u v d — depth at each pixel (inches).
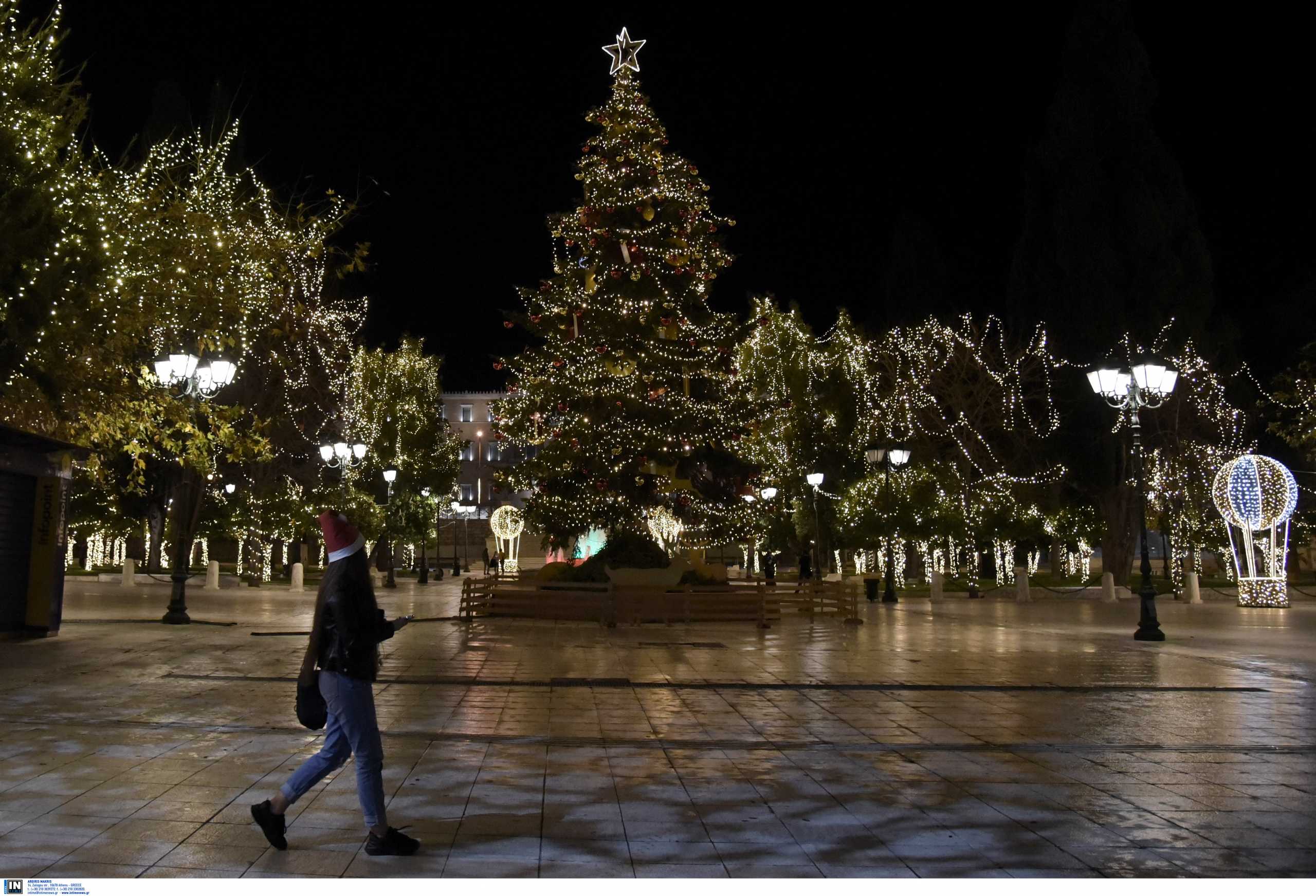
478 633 818.2
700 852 241.3
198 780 299.3
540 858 234.7
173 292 737.6
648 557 1079.0
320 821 259.1
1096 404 1625.2
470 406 4281.5
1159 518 1668.3
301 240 876.0
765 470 1662.2
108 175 745.6
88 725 382.0
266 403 1657.2
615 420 1122.7
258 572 1640.0
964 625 973.8
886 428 1777.8
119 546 2107.5
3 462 647.1
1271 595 1210.6
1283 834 262.4
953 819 272.7
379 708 443.8
